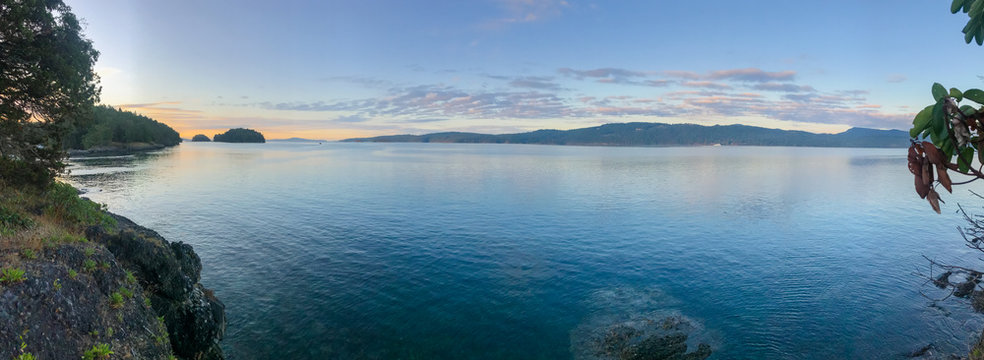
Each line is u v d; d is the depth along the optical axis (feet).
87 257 44.29
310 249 116.16
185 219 150.30
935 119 8.89
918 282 92.38
